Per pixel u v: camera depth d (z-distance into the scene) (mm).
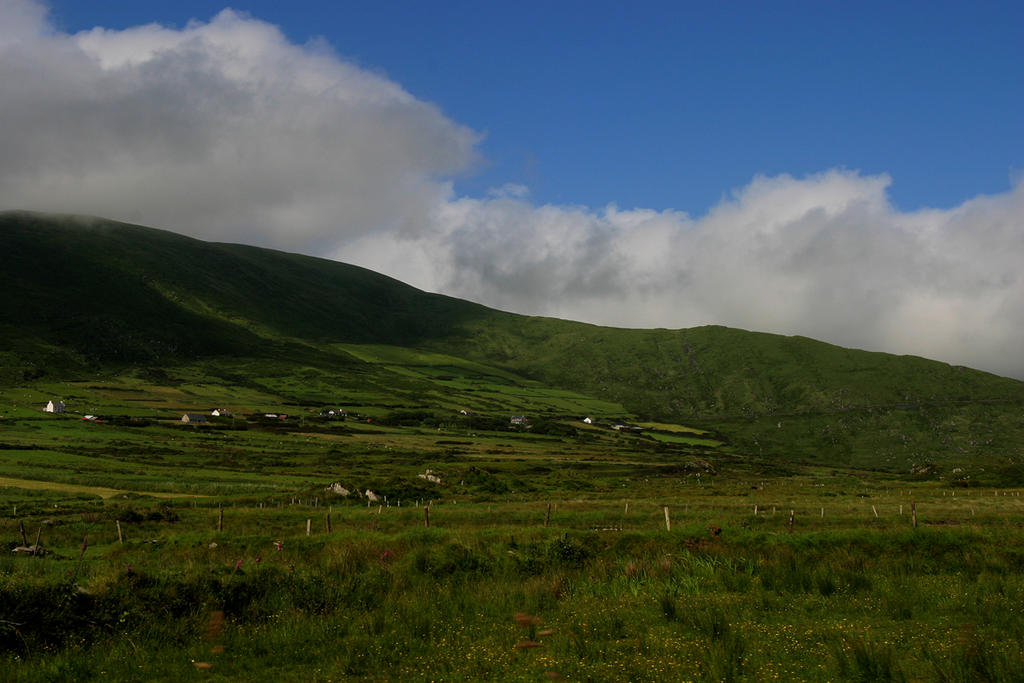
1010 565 20266
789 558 20938
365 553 22172
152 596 15555
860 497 73625
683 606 15570
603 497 74250
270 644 13953
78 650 13266
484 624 15008
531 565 20625
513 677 11688
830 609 15594
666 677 11281
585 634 13797
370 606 16719
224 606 15922
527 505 57969
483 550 21328
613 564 20859
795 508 55344
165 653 13414
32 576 15922
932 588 17125
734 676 11211
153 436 161625
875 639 12898
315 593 17016
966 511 51844
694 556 21422
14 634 13336
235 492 77438
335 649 13594
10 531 39500
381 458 142625
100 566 23812
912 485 104062
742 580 18484
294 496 65625
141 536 38344
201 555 27984
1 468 88688
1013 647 11492
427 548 21266
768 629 13852
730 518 45469
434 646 13539
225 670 12641
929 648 11977
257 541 30141
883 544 22844
